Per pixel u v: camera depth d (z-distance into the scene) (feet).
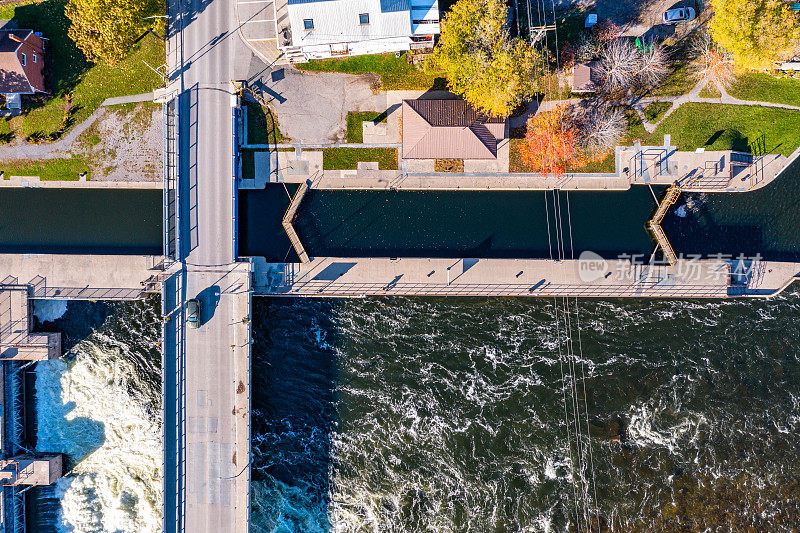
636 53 139.23
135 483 150.51
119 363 151.02
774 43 126.31
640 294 146.92
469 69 126.62
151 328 150.41
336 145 147.54
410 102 139.23
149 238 148.56
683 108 145.89
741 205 147.43
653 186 147.33
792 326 148.46
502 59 123.24
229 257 144.77
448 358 149.07
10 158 147.43
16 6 144.97
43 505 151.12
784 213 146.92
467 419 148.87
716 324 148.56
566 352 148.36
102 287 147.84
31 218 148.25
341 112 147.23
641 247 147.54
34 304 149.79
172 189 146.10
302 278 148.05
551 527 147.33
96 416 151.33
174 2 144.87
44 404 151.94
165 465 143.54
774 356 148.56
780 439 147.43
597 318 148.36
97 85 146.82
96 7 127.85
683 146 146.20
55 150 147.64
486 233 148.15
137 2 133.39
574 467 147.54
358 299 149.69
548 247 147.64
